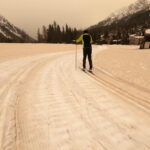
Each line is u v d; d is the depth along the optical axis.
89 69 8.84
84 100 4.38
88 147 2.54
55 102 4.21
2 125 3.10
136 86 5.75
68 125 3.14
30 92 4.96
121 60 12.60
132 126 3.12
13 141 2.67
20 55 16.75
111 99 4.48
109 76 7.32
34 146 2.56
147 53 19.75
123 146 2.56
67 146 2.57
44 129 3.00
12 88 5.32
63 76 7.10
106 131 2.96
